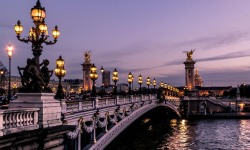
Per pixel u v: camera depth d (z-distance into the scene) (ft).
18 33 56.75
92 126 88.07
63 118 63.82
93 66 98.58
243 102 362.53
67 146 71.05
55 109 57.31
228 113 330.13
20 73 54.29
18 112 46.70
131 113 139.13
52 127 54.08
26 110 48.21
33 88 53.42
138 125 231.50
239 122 285.23
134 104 147.02
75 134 62.90
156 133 213.46
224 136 203.21
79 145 77.92
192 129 236.84
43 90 54.85
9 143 42.86
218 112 347.15
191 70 384.06
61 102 69.15
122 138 174.19
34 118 50.90
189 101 346.74
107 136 104.99
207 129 236.84
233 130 231.30
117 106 117.50
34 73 53.57
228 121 295.89
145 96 177.78
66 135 59.98
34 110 50.57
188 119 320.70
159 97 220.43
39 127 51.80
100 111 96.99
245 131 225.35
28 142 47.39
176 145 169.17
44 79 56.34
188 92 377.50
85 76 317.83
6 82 280.10
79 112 78.02
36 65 54.39
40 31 55.42
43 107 52.60
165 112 298.76
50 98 56.08
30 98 53.01
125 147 159.33
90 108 88.53
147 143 172.65
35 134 47.85
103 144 100.99
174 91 403.95
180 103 340.59
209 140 187.11
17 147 45.14
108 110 107.24
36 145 49.47
